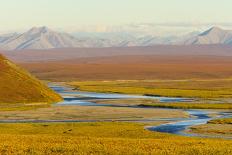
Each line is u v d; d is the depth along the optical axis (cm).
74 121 12456
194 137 9256
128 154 6075
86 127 10569
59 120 12625
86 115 13700
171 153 6178
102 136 9212
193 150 6438
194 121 12312
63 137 8019
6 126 10638
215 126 11006
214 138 9144
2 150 6200
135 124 11319
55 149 6325
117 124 11219
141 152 6200
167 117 13288
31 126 10706
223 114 14262
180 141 7631
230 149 6575
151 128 10794
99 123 11388
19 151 6134
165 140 7825
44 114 13875
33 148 6378
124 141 7425
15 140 7312
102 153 6100
